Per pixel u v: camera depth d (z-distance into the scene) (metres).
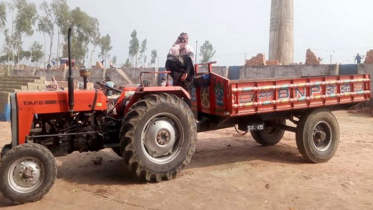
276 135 7.53
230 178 5.25
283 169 5.73
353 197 4.42
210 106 5.85
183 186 4.88
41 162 4.31
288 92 5.88
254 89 5.54
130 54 66.75
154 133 5.00
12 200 4.18
